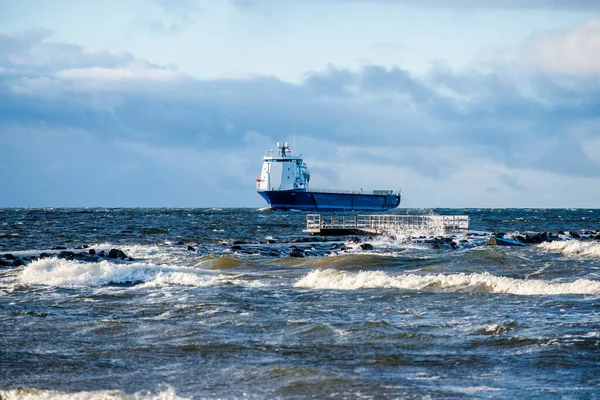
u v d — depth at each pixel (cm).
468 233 18038
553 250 11912
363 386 3509
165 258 11419
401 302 6062
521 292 6331
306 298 6397
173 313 5634
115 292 6981
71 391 3512
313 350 4316
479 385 3544
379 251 12925
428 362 4000
